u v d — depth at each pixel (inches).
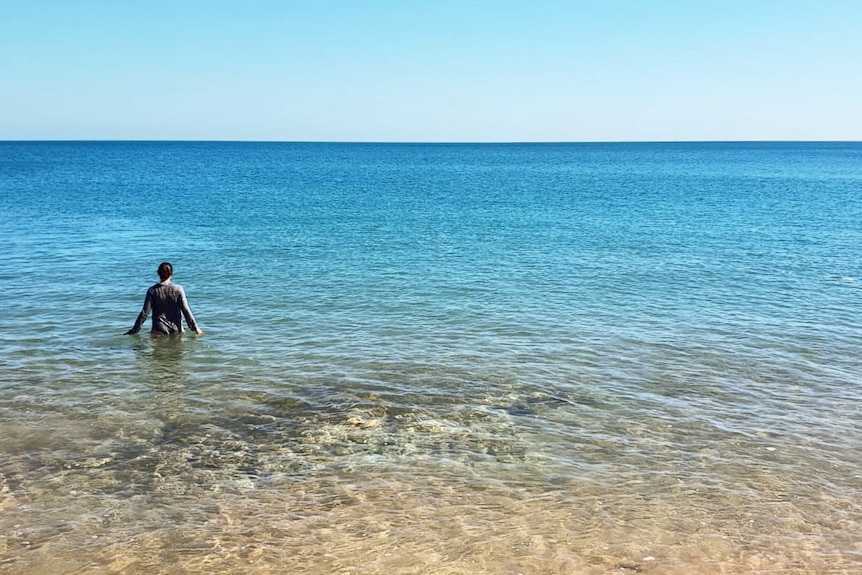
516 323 522.3
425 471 279.6
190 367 408.5
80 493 258.7
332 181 2610.7
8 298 584.1
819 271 763.4
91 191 1887.3
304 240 984.9
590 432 321.1
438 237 1033.5
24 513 243.4
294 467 282.8
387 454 295.7
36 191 1857.8
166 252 858.1
